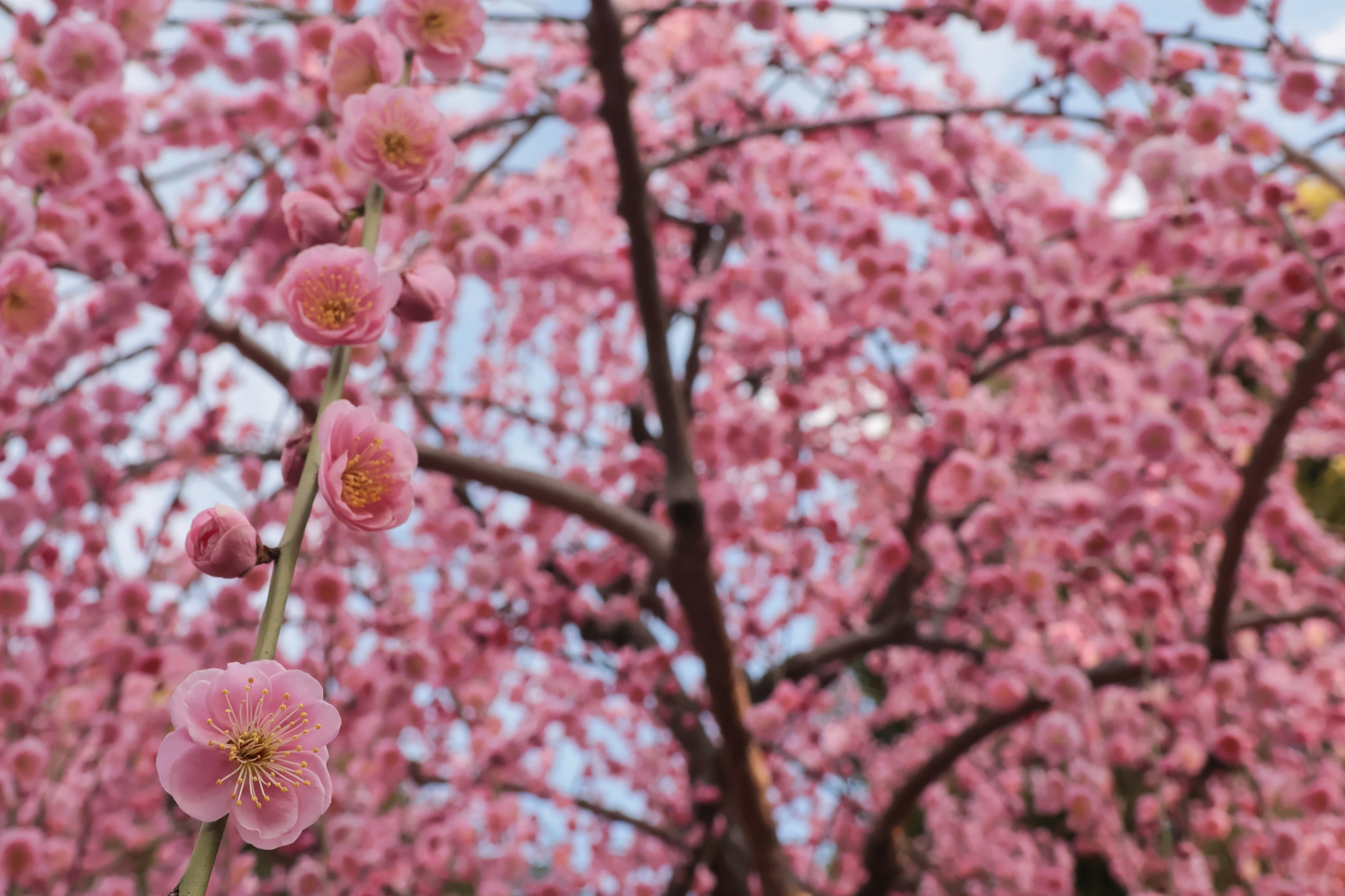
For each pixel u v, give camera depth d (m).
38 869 3.09
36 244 2.34
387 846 4.42
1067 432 3.86
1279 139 3.01
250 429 4.89
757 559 5.23
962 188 3.81
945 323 3.91
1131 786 5.75
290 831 0.96
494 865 4.52
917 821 7.49
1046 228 3.73
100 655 3.35
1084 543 4.07
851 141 4.38
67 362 2.93
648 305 3.73
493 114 4.17
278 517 3.71
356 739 4.13
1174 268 3.67
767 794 4.09
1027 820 6.48
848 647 4.72
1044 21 3.24
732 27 4.45
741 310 4.59
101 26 2.28
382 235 3.54
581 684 4.96
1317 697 4.23
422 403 4.67
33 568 3.26
